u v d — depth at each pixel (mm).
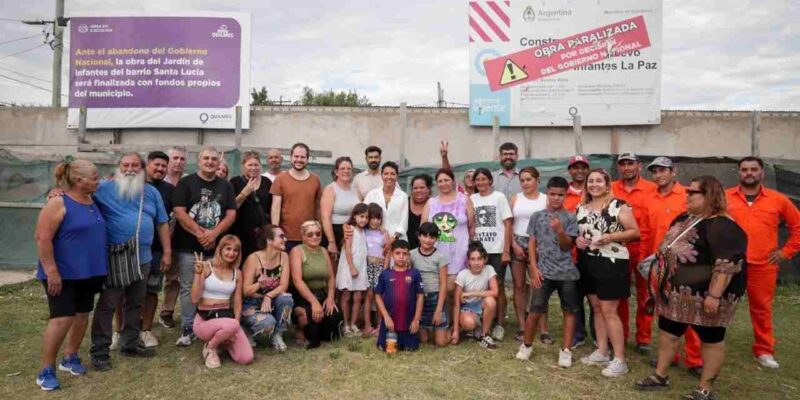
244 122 10602
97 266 4160
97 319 4473
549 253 4777
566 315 4770
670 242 4039
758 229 4887
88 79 10523
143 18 10484
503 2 10359
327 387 4234
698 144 10594
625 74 10289
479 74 10469
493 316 5406
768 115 10695
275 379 4379
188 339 5141
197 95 10539
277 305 5078
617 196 5312
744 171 4961
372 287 5750
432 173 9023
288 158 10484
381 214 5742
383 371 4602
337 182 6039
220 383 4270
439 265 5398
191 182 5082
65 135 10781
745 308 6902
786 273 8125
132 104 10508
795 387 4391
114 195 4426
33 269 9031
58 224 3953
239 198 5551
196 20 10516
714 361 3932
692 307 3902
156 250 5121
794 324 6258
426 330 5465
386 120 10852
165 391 4094
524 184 5598
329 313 5379
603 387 4316
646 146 10586
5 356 4801
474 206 5762
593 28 10305
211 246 5070
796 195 8250
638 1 10250
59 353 4852
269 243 5117
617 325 4562
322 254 5473
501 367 4750
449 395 4125
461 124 10727
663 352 4207
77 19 10500
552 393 4188
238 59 10586
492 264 5691
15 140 10805
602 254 4547
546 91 10383
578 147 9016
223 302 4785
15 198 9133
